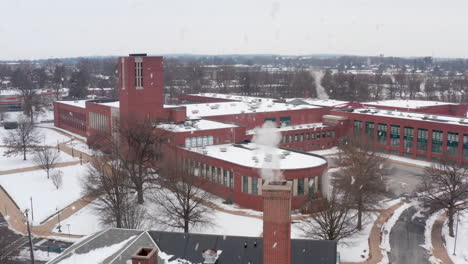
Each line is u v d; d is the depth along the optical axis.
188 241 37.84
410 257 56.19
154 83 102.75
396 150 120.06
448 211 66.38
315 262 34.94
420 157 114.50
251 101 149.88
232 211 73.56
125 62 99.88
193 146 94.31
